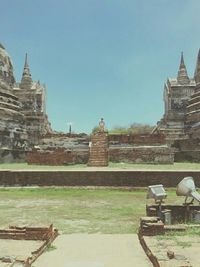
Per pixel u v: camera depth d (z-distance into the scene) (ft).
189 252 29.58
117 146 111.96
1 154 113.29
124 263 29.01
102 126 119.03
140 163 108.17
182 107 145.89
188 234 35.81
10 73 136.46
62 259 30.27
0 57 132.16
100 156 103.19
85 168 89.97
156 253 28.96
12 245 33.04
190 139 118.11
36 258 30.35
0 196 70.38
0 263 27.17
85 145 115.34
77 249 33.58
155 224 36.11
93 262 29.30
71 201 64.23
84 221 47.60
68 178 78.89
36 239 35.22
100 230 42.70
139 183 77.46
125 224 45.78
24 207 58.18
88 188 77.77
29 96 153.79
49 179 79.10
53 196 70.13
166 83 156.97
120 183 77.87
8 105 125.70
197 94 134.31
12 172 79.66
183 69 150.92
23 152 121.90
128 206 58.85
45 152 106.73
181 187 46.96
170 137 139.23
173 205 46.60
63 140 119.34
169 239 33.86
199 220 45.50
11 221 47.65
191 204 46.83
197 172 76.18
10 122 123.13
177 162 115.75
